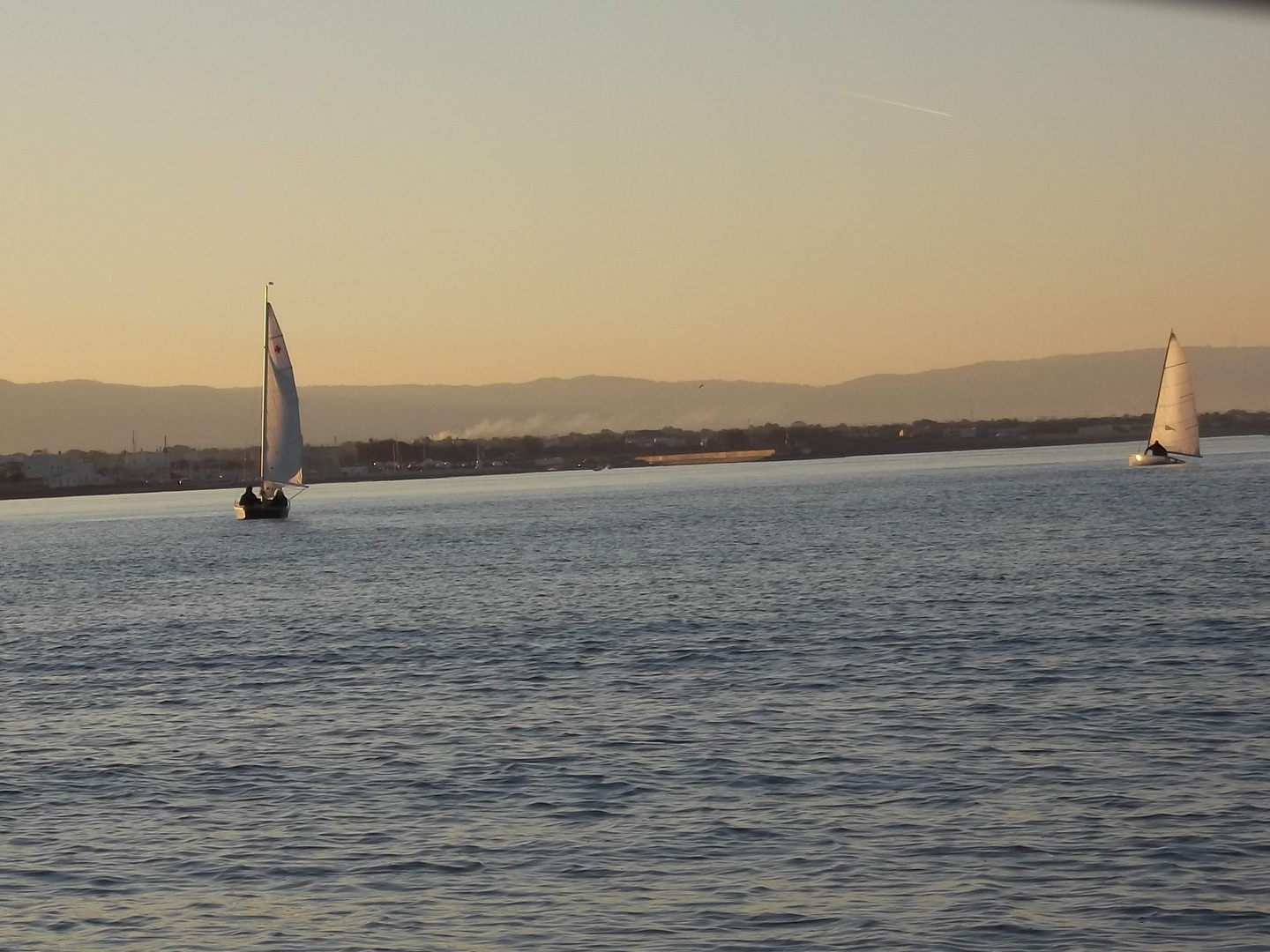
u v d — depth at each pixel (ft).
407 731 132.87
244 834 97.76
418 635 209.56
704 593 254.88
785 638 189.98
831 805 100.73
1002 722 127.65
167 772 117.80
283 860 91.40
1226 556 289.53
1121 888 81.41
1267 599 213.66
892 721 129.80
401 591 282.77
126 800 108.37
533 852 91.76
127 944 77.15
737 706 140.15
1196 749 114.01
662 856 89.97
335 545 458.91
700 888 83.71
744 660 171.63
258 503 620.90
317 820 100.94
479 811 102.22
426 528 551.18
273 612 252.21
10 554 486.38
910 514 508.94
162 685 168.55
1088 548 323.16
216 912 81.87
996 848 89.30
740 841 92.68
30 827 100.63
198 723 141.08
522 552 389.19
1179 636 178.19
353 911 81.56
